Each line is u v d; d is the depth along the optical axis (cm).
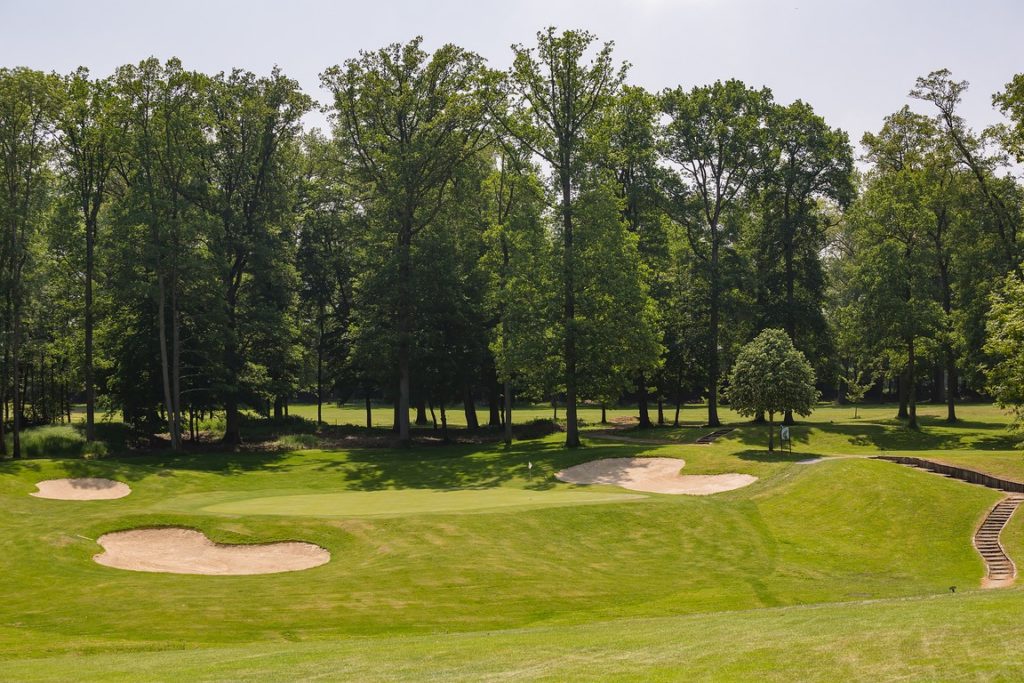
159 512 3189
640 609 2347
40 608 2244
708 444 5497
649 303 5447
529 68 5316
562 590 2494
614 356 5322
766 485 3991
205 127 6028
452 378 6450
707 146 6431
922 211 6262
